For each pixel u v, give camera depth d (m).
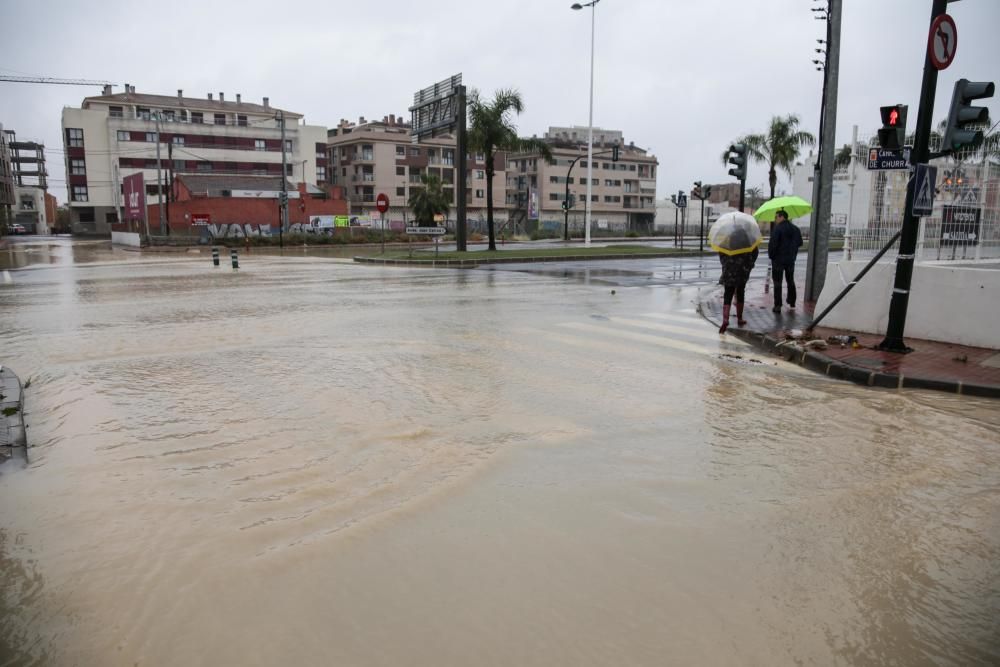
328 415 6.50
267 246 52.88
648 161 107.50
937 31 8.65
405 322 12.23
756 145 46.81
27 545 4.00
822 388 7.86
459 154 35.00
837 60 14.12
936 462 5.42
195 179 66.00
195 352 9.56
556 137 106.81
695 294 17.06
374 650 3.01
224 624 3.21
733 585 3.56
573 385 7.72
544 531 4.14
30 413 6.74
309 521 4.26
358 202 90.88
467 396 7.20
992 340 9.62
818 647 3.06
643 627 3.18
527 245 51.41
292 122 94.38
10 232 91.06
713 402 7.13
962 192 11.34
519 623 3.21
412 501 4.55
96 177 85.31
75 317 13.17
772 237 13.54
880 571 3.73
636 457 5.44
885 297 10.76
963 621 3.28
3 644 3.07
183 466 5.23
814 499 4.67
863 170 11.38
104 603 3.40
